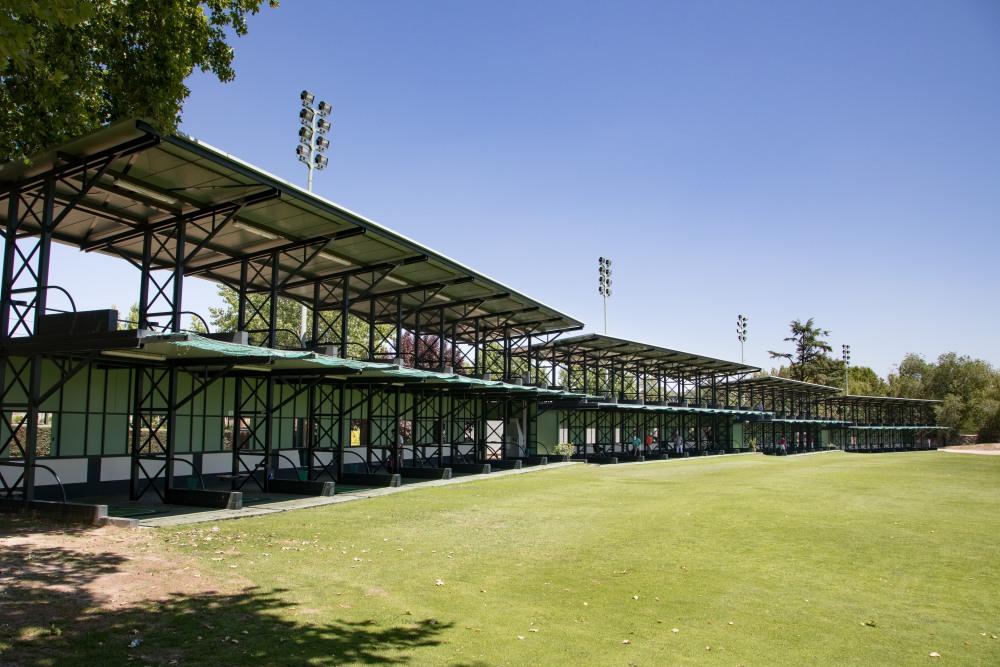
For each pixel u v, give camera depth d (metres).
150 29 11.55
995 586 9.68
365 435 27.53
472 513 15.76
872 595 9.16
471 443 33.88
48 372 16.36
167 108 11.73
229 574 9.12
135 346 11.88
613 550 11.76
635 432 47.47
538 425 40.31
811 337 95.38
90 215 16.09
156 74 11.55
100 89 11.39
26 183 13.64
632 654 6.77
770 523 14.69
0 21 5.97
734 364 47.81
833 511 16.67
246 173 13.62
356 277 23.62
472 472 28.31
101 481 17.58
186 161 13.03
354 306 29.12
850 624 7.91
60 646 6.09
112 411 18.00
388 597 8.43
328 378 21.86
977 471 31.67
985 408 85.00
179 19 11.70
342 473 22.45
